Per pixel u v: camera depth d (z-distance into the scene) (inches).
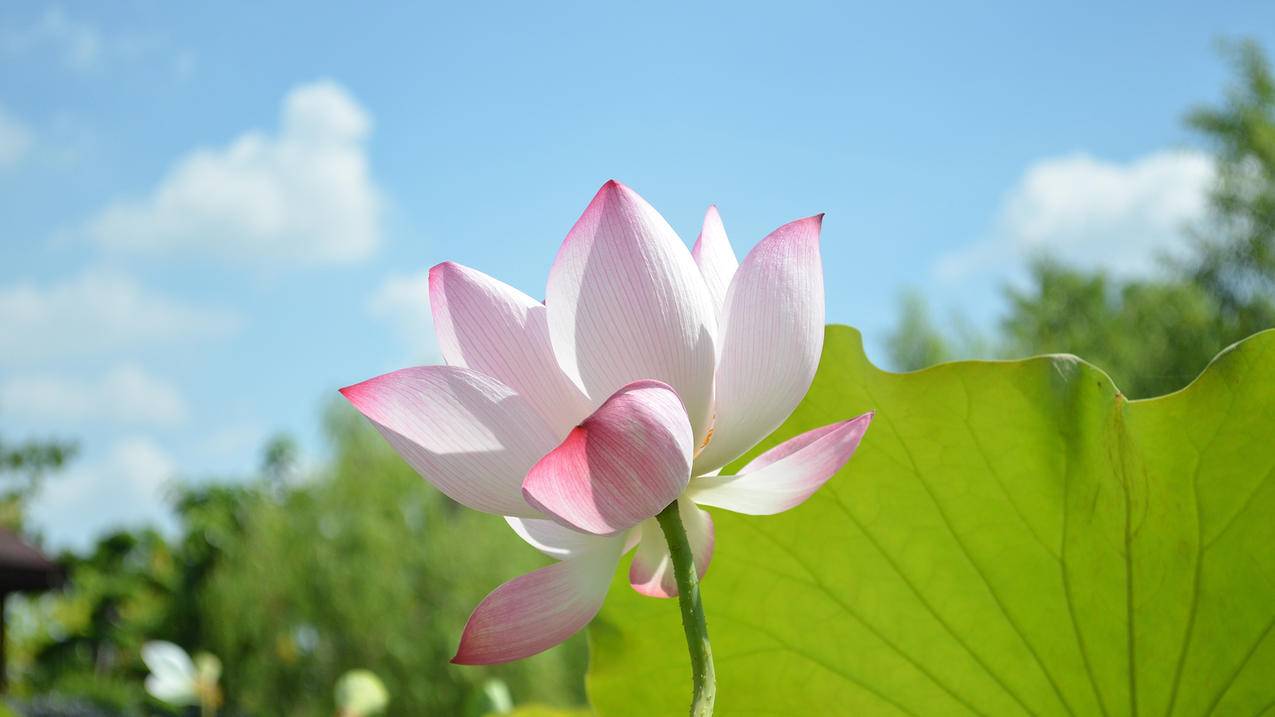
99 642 759.1
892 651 49.5
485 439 39.7
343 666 590.6
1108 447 46.9
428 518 642.2
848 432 40.3
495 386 39.7
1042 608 47.9
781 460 40.3
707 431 40.4
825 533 49.7
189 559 778.2
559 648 557.9
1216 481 46.0
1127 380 445.4
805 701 50.3
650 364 39.8
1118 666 47.2
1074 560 47.5
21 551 349.7
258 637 602.9
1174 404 46.4
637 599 51.5
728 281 42.4
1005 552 48.2
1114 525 47.0
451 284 40.7
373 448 665.0
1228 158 490.9
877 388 49.3
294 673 596.1
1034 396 47.7
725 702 50.8
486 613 41.0
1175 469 46.3
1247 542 45.7
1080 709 47.8
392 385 39.6
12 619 748.6
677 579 39.3
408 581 609.6
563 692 552.4
